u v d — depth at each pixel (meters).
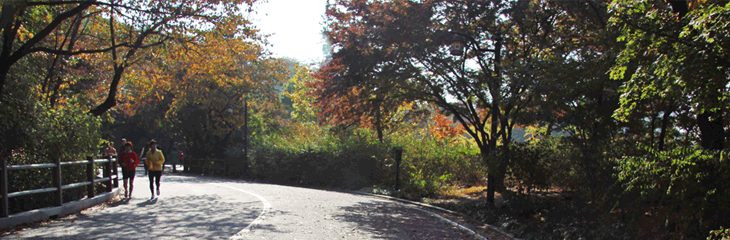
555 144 12.12
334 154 25.53
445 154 24.62
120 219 9.83
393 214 12.38
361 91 17.41
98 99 22.47
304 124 41.91
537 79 11.20
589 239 7.92
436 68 14.74
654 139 11.62
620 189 8.44
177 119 39.38
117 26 17.56
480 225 10.96
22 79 11.69
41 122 11.52
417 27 14.50
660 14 7.13
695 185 6.15
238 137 40.91
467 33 14.80
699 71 5.96
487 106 14.39
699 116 8.27
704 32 5.66
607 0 12.91
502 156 11.92
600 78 10.14
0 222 8.37
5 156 10.40
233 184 23.48
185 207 12.23
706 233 6.25
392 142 25.22
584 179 9.91
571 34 14.82
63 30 17.70
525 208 11.29
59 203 10.52
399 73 15.04
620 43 9.93
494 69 13.56
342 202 15.16
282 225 9.28
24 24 14.01
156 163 14.71
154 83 18.98
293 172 28.41
